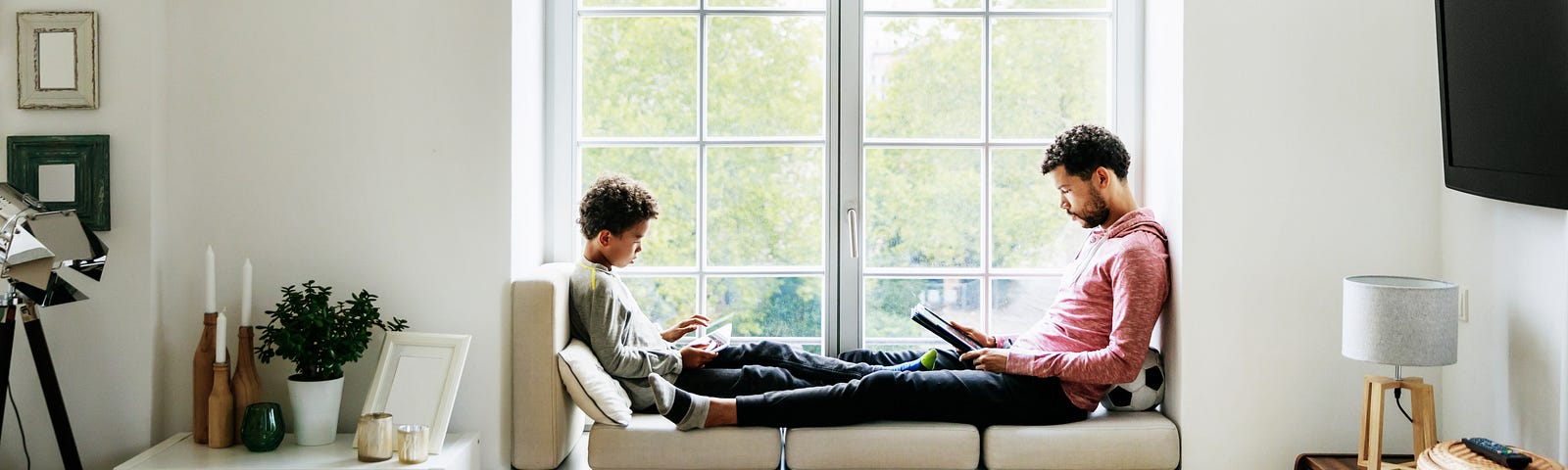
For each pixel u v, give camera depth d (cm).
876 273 290
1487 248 233
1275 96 248
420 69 248
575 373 240
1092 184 253
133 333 242
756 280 292
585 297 252
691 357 258
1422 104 247
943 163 289
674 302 292
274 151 248
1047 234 290
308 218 249
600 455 238
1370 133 248
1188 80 248
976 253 290
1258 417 250
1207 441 250
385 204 249
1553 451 211
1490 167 216
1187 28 247
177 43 246
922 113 288
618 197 253
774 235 291
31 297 220
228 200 249
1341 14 247
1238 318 249
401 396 237
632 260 264
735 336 292
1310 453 249
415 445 222
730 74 289
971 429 242
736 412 238
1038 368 244
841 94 286
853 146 286
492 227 249
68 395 242
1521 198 205
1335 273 249
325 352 232
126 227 241
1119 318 241
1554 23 190
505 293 250
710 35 289
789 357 264
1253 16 247
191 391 251
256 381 241
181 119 247
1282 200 248
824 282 290
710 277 291
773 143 289
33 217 216
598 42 289
